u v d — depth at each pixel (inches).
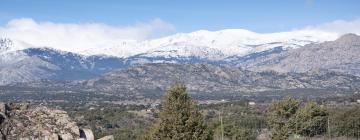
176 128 2065.7
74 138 1678.2
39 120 1715.1
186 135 2057.1
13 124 1662.2
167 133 2076.8
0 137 1604.3
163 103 2126.0
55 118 1739.7
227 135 4404.5
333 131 5221.5
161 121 2092.8
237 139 4426.7
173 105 2096.5
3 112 1697.8
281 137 4650.6
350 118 5305.1
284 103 4771.2
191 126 2071.9
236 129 4510.3
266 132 5531.5
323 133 4997.5
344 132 5265.8
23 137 1625.2
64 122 1727.4
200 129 2081.7
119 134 5073.8
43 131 1658.5
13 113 1720.0
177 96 2117.4
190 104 2110.0
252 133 5088.6
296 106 4800.7
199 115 2113.7
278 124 4768.7
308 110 4877.0
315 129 4923.7
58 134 1665.8
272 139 4734.3
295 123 4776.1
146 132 2170.3
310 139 4798.2
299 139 4788.4
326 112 5000.0
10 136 1624.0
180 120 2066.9
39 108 1785.2
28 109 1764.3
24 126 1667.1
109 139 1841.8
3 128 1637.6
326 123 5000.0
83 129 1780.3
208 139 2097.7
